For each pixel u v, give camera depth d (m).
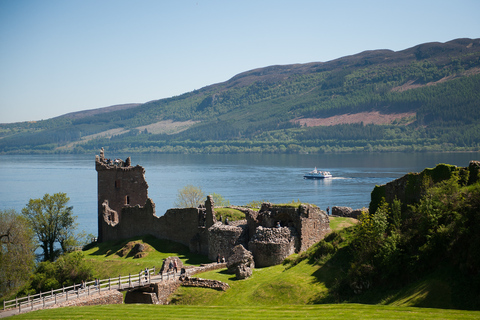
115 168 113.94
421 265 43.94
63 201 107.56
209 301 57.38
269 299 53.00
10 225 86.31
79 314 49.88
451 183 46.22
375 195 57.72
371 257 48.62
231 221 86.44
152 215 98.50
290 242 69.38
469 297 38.28
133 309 50.72
